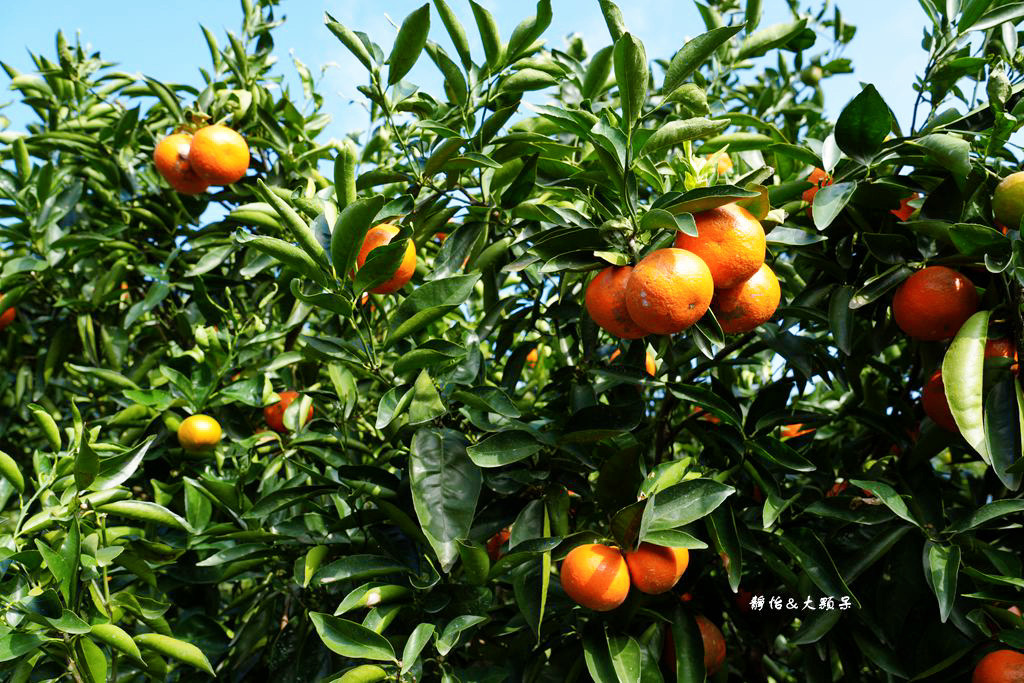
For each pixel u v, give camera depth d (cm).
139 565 116
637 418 106
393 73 109
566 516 109
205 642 125
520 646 113
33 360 160
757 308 98
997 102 102
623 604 106
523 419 115
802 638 109
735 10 157
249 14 159
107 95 162
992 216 104
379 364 109
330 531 117
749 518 118
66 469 108
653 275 91
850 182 106
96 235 142
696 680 105
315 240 101
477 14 108
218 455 131
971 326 98
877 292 105
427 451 105
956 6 113
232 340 141
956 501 129
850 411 119
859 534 117
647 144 103
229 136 136
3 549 100
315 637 120
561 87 137
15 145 145
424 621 111
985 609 105
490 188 117
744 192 92
